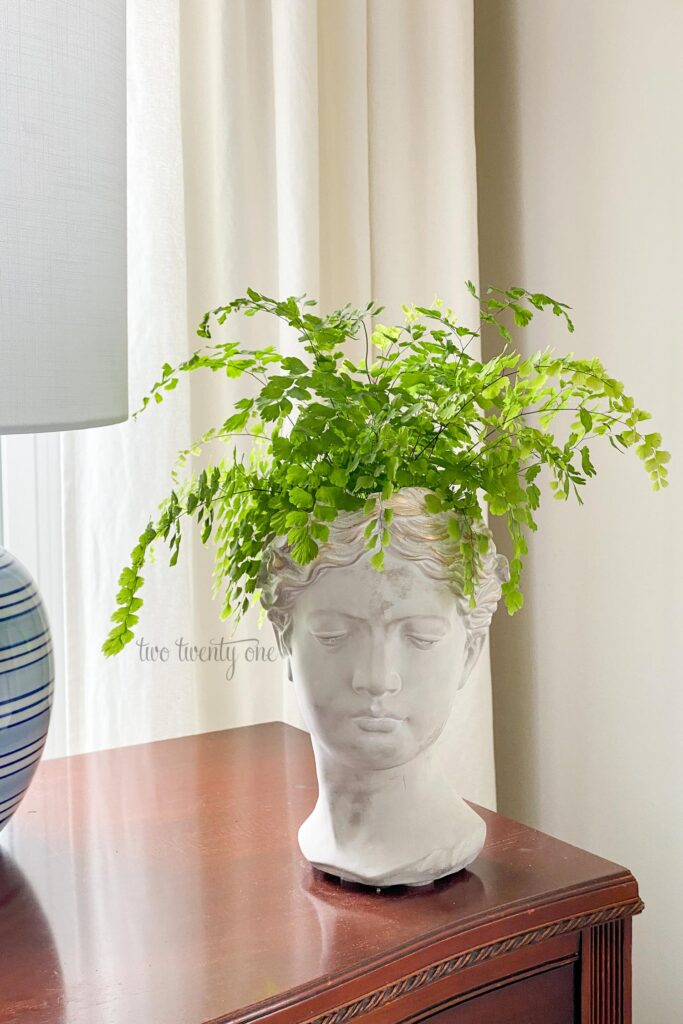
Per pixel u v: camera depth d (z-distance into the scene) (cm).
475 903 78
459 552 75
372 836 80
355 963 70
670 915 127
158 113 124
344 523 74
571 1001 81
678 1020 127
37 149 69
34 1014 65
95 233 74
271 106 132
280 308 77
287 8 128
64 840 90
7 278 68
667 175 120
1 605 79
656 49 121
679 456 121
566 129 135
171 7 125
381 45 139
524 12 141
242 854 87
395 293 143
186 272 131
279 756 110
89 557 128
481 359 149
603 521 132
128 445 126
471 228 140
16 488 142
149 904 79
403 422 74
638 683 129
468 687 140
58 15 70
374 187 141
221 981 68
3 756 79
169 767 107
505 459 75
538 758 147
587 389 79
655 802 128
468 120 139
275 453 73
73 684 130
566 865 84
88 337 74
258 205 134
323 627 75
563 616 140
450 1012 75
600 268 131
